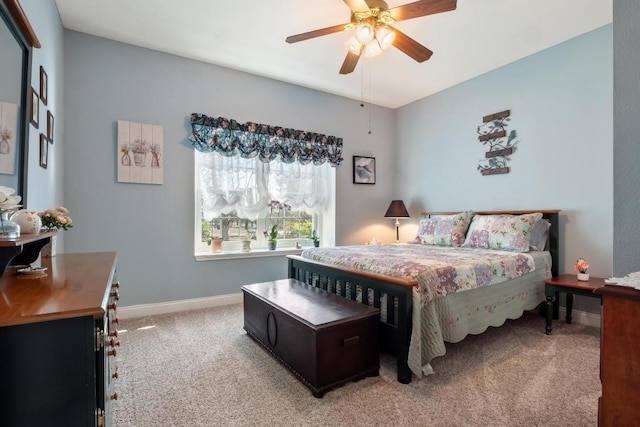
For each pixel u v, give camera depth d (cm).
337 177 437
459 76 380
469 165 391
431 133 436
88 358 79
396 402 172
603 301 73
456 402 172
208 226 360
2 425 73
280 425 154
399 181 483
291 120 398
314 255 294
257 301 242
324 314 194
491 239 315
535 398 175
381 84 403
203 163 346
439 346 190
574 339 259
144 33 290
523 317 316
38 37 193
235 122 353
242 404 171
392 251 298
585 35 292
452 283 208
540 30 286
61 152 270
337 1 244
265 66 354
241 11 257
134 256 313
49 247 171
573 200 303
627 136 96
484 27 279
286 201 395
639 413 67
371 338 198
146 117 316
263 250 387
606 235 283
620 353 70
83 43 290
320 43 305
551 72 315
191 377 199
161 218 325
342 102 441
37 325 75
